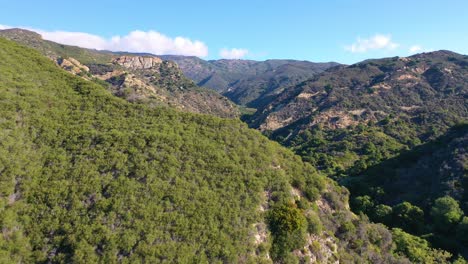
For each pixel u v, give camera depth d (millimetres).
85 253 17422
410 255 28484
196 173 23562
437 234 35719
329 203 27906
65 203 19844
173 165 23516
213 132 28750
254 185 24109
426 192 45562
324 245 23516
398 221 40125
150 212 19875
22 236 18234
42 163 22266
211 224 20375
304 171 29172
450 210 36969
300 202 24938
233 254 19438
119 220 19203
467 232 33125
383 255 26422
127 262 17484
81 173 21609
